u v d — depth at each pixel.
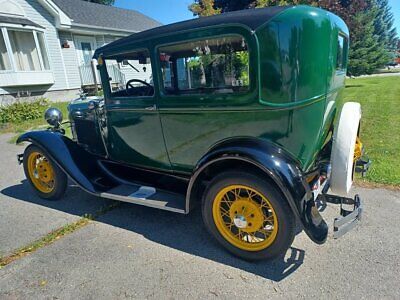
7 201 3.80
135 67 2.96
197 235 2.85
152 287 2.17
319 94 2.10
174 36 2.40
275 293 2.06
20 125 9.27
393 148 4.83
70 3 16.55
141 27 18.45
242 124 2.29
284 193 2.09
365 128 6.15
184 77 2.49
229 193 2.42
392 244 2.51
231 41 2.16
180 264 2.42
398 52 44.31
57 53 13.68
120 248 2.67
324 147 2.70
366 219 2.89
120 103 3.03
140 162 3.21
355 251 2.45
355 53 15.18
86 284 2.23
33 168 3.75
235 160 2.30
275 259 2.42
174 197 2.86
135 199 2.87
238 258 2.47
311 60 1.99
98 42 16.09
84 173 3.30
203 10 13.59
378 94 11.16
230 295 2.06
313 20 1.96
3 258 2.60
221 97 2.30
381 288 2.04
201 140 2.59
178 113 2.61
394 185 3.57
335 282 2.12
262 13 2.04
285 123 2.12
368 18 15.80
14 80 11.87
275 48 1.99
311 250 2.50
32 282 2.28
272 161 2.13
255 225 2.36
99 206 3.56
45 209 3.54
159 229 2.98
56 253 2.64
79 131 3.84
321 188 2.62
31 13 12.52
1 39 11.86
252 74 2.11
